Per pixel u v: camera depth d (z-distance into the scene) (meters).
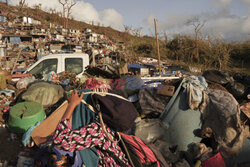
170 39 22.55
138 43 24.19
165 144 3.32
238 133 3.17
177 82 3.91
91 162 1.63
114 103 1.67
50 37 20.67
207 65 15.90
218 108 3.37
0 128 3.49
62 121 1.55
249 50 19.12
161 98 3.79
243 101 4.33
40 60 5.86
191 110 3.54
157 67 10.88
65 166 1.64
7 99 4.38
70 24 38.59
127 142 1.90
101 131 1.59
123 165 1.76
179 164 2.98
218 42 18.56
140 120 3.61
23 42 18.89
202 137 3.49
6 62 14.27
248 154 3.10
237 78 5.38
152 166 1.95
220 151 3.19
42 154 2.09
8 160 2.78
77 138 1.51
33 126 3.08
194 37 20.34
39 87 3.84
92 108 1.65
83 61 6.12
